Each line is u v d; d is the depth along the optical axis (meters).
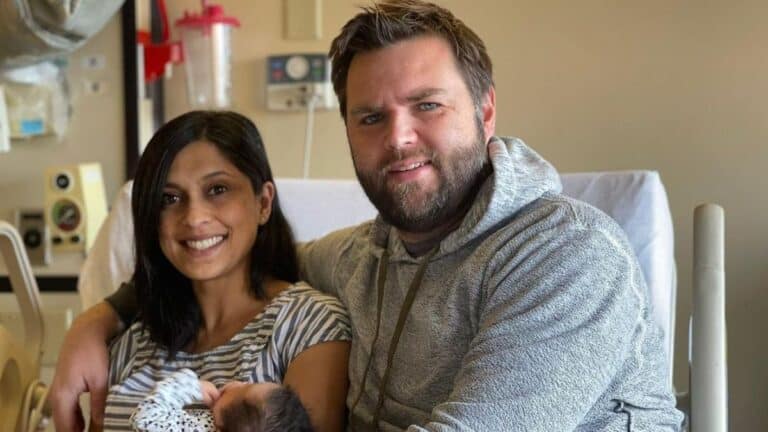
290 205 1.71
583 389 0.94
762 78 2.09
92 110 2.15
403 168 1.11
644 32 2.15
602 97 2.18
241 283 1.36
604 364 0.95
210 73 2.27
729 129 2.12
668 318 1.40
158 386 1.11
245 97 2.33
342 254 1.39
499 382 0.94
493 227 1.10
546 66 2.20
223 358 1.29
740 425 2.13
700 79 2.13
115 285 1.65
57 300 2.05
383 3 1.18
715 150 2.13
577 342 0.95
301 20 2.28
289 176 2.33
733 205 2.12
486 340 0.98
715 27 2.11
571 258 0.99
